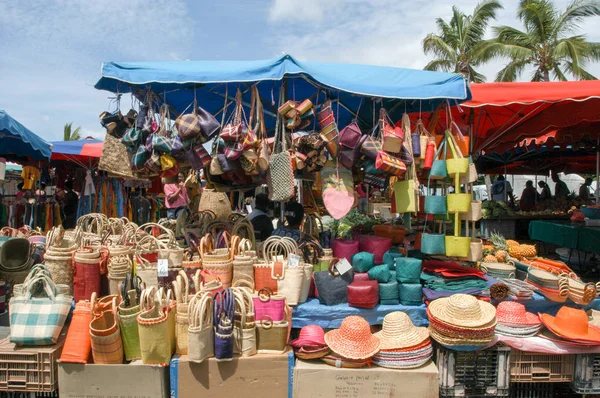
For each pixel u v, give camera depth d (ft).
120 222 15.92
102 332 9.17
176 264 11.54
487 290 11.57
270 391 9.55
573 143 25.05
